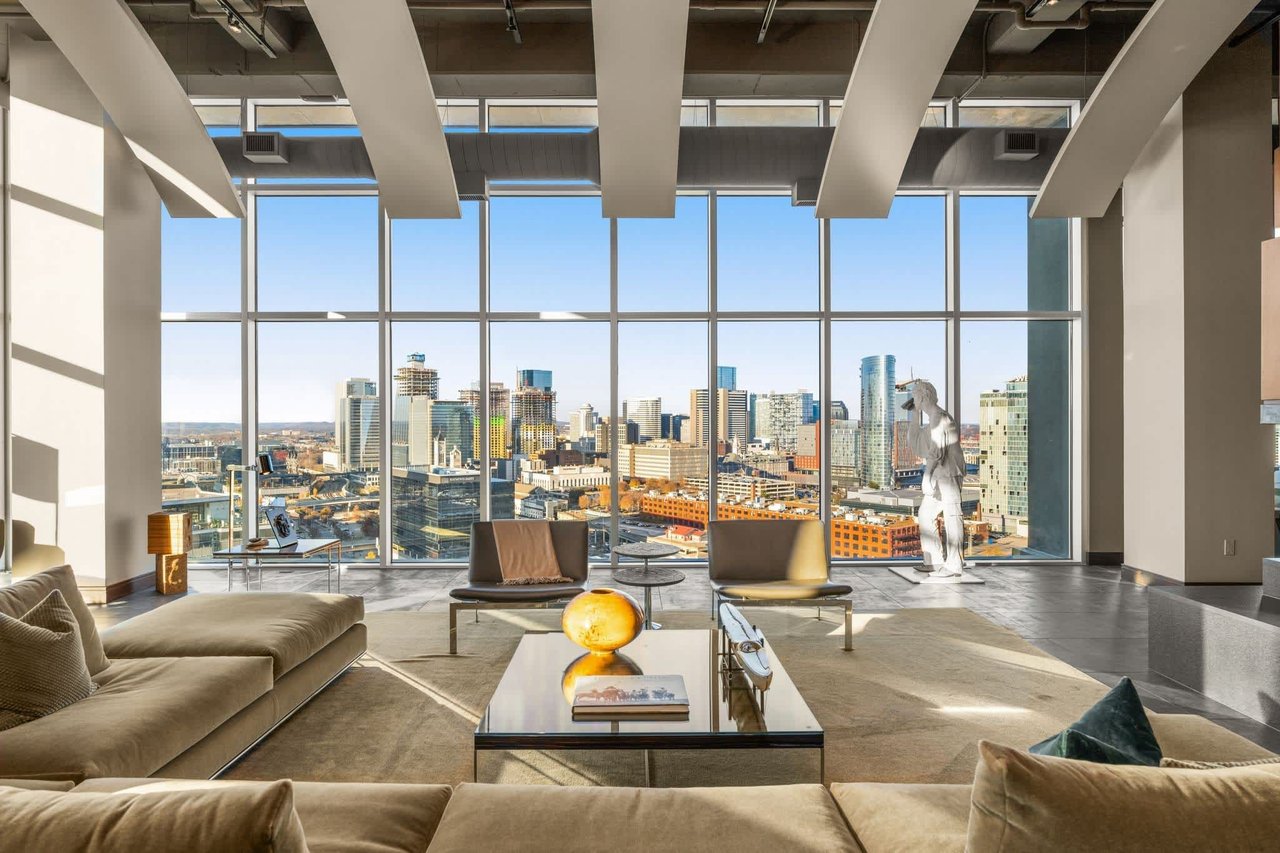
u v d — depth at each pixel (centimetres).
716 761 313
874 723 353
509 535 530
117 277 631
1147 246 657
